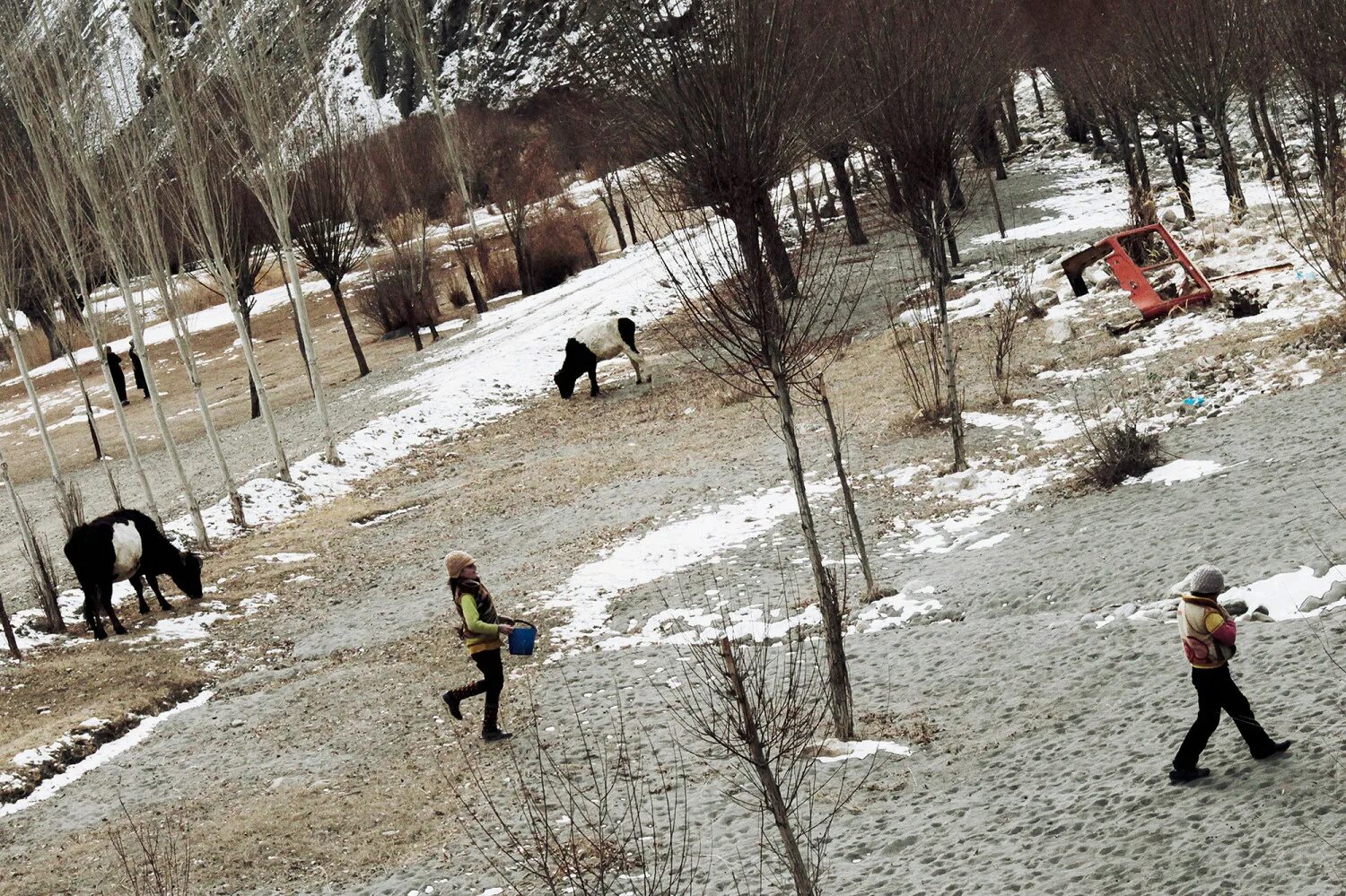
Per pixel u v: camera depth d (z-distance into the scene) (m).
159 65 26.31
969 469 19.16
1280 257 26.70
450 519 23.11
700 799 10.41
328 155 41.44
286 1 40.72
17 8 23.27
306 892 9.81
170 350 59.50
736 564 17.17
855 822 9.58
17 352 21.06
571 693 13.51
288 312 63.12
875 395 24.94
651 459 24.42
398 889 9.59
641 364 32.41
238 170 28.58
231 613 19.06
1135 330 24.67
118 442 40.78
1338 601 10.48
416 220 63.06
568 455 26.75
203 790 12.20
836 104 18.62
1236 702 8.23
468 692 12.51
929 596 14.39
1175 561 12.79
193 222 27.12
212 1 28.02
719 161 10.38
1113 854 7.91
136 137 24.58
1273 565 11.64
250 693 15.43
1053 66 47.47
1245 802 7.93
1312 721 8.59
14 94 22.69
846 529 17.88
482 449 29.25
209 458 33.97
